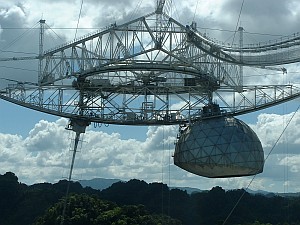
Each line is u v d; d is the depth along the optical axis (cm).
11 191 17488
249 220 15738
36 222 14600
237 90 10344
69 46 10194
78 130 10375
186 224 15662
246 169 9888
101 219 13825
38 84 10331
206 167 9925
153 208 15788
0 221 16525
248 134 10012
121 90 10338
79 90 10338
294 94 10206
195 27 10056
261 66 10344
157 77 10312
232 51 9969
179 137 10369
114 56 10000
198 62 10150
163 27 9994
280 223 15875
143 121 10300
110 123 10375
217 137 9850
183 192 16788
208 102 10338
